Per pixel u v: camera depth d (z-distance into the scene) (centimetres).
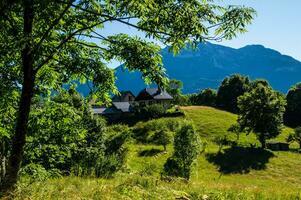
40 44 952
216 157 7850
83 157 2470
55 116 1309
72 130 1350
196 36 934
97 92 1191
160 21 949
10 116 1246
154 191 1291
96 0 991
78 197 1064
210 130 10962
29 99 1038
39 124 1297
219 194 1334
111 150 4609
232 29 951
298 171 7231
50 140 1322
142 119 12338
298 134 9506
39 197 991
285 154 8369
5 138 1183
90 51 1163
